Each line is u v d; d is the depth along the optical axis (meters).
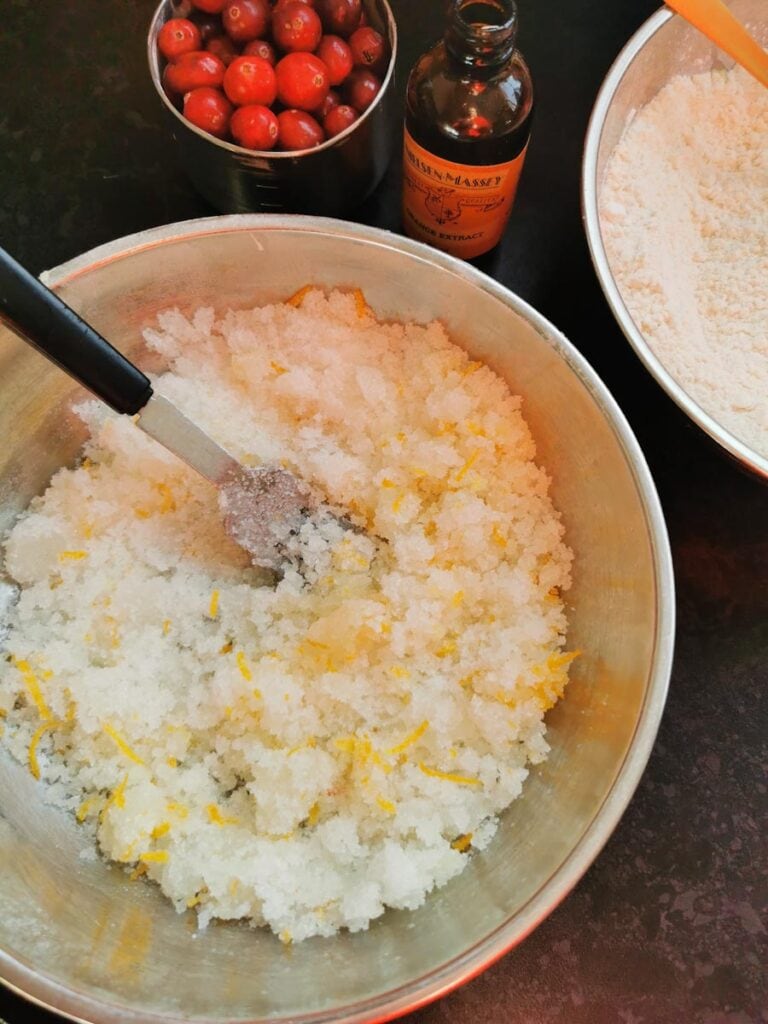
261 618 0.25
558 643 0.25
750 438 0.26
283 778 0.23
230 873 0.23
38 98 0.30
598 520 0.25
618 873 0.25
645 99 0.29
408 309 0.26
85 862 0.23
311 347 0.27
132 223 0.29
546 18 0.31
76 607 0.25
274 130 0.25
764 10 0.29
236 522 0.25
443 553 0.26
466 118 0.24
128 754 0.24
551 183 0.30
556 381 0.24
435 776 0.24
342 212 0.29
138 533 0.26
